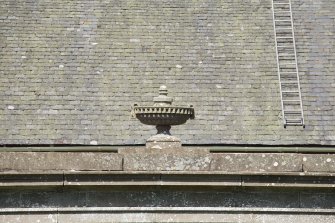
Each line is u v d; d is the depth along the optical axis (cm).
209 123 4247
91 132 4188
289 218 2402
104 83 4434
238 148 4131
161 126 2744
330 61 4562
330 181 2395
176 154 2398
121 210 2389
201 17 4778
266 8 4791
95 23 4731
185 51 4600
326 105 4347
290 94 4391
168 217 2389
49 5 4791
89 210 2384
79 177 2369
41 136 4156
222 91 4406
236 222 2392
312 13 4788
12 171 2356
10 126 4188
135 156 2389
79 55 4572
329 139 4197
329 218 2403
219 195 2400
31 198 2383
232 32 4706
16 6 4784
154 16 4775
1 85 4381
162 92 2916
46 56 4553
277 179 2389
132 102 4344
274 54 4594
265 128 4244
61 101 4331
